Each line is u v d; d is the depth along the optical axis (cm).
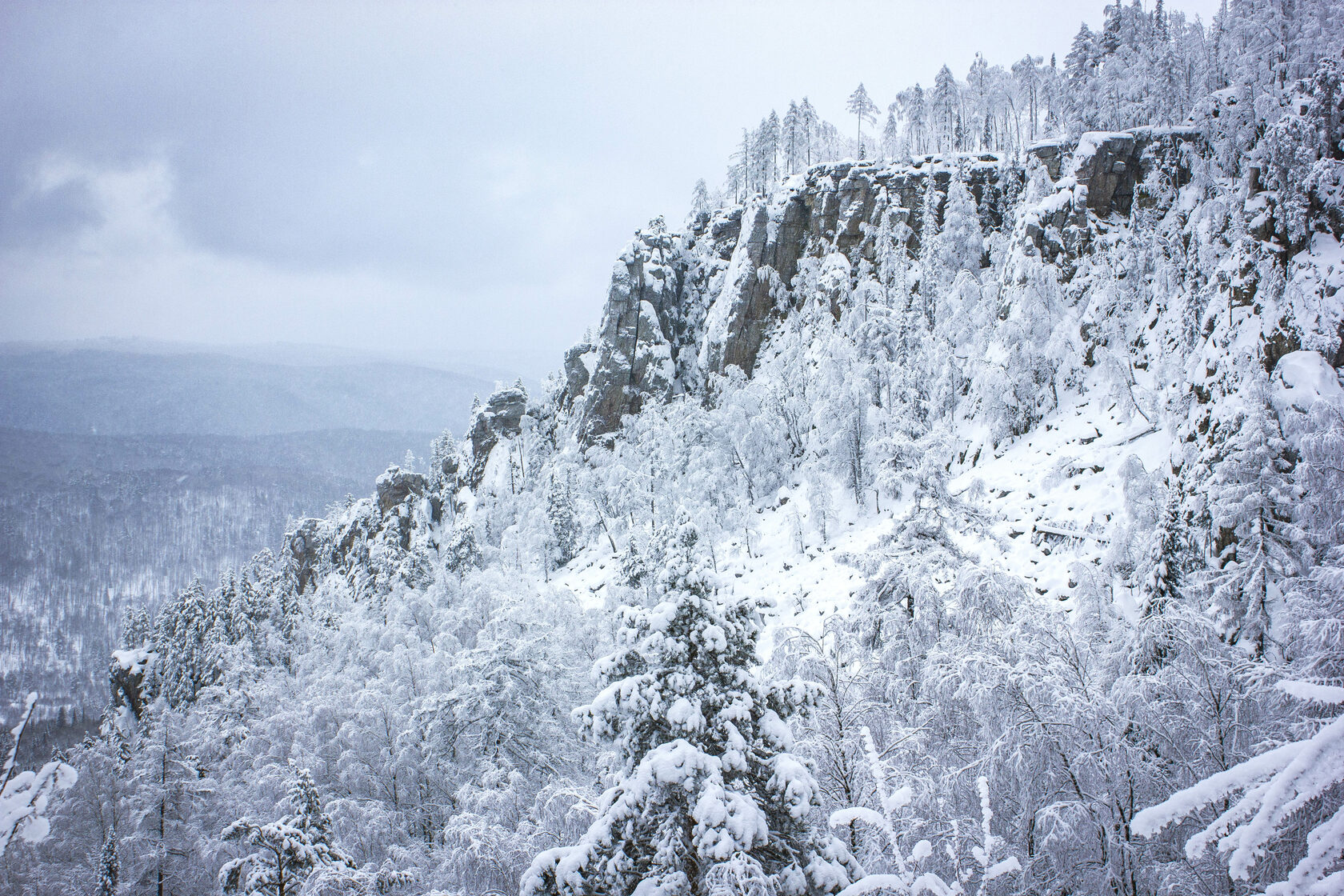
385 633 4491
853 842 1349
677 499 6906
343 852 1850
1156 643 1591
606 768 1725
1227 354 3541
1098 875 1229
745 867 998
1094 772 1293
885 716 1816
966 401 5700
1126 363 4538
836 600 4697
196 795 3025
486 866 1842
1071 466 4303
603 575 6925
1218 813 1209
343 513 12594
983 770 1455
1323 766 241
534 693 2795
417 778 2958
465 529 7931
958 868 877
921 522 2434
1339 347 3191
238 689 4416
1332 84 4053
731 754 1128
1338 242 3625
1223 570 2183
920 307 6975
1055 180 7344
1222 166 5869
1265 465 2223
